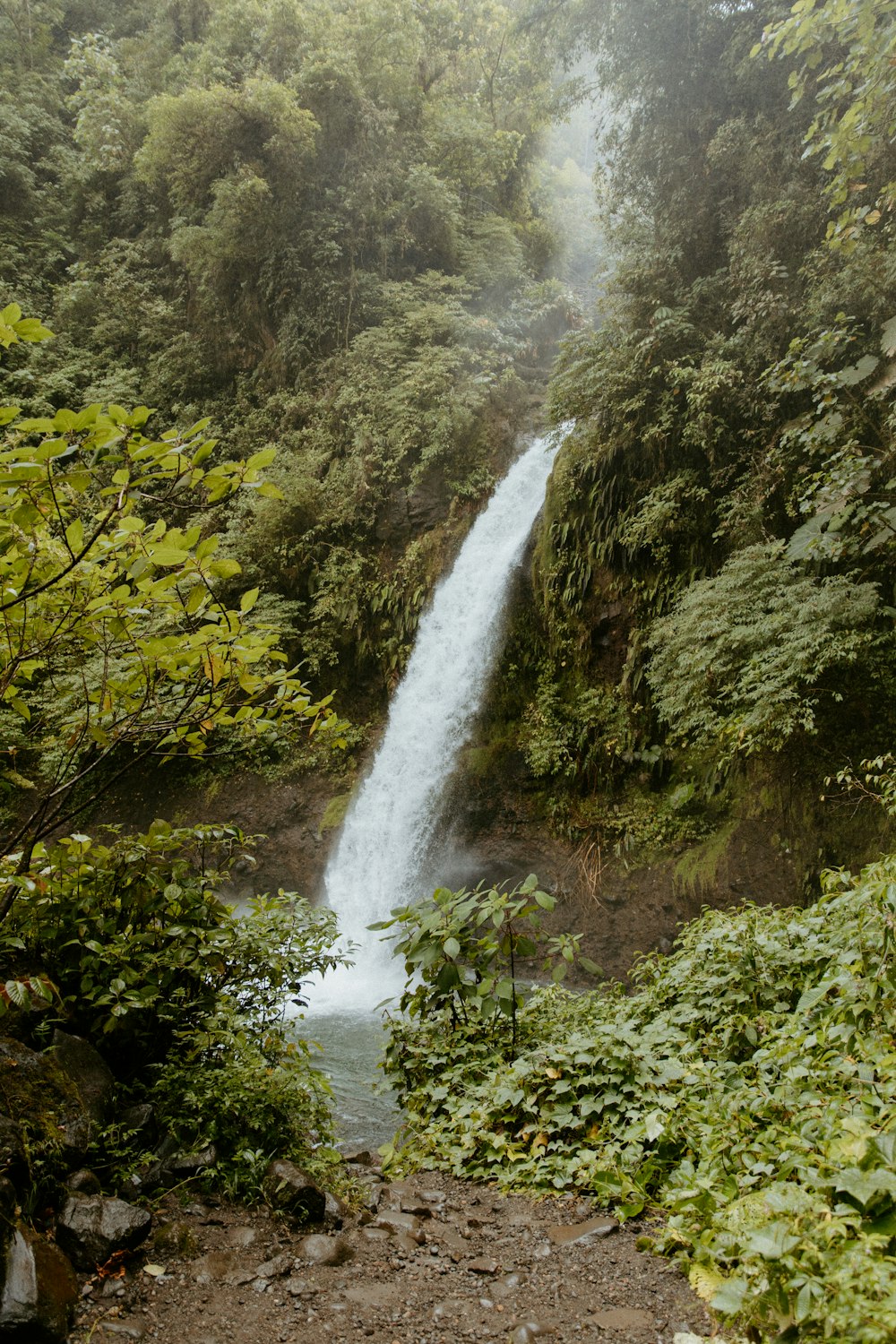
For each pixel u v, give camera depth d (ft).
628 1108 10.62
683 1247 7.99
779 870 24.40
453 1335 6.90
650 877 27.55
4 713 37.99
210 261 54.60
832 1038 9.81
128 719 9.53
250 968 12.17
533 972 28.68
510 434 45.57
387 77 55.31
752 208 28.66
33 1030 9.52
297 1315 7.14
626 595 31.99
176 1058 10.67
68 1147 8.22
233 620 8.52
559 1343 6.72
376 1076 17.89
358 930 35.22
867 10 15.48
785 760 25.18
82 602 8.40
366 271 53.47
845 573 24.04
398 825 36.37
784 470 26.09
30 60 71.26
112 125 63.36
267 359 53.93
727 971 13.29
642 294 32.76
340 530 45.32
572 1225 8.92
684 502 29.81
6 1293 6.33
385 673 41.86
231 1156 9.59
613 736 30.60
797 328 26.43
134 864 11.31
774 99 30.30
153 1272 7.53
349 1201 9.62
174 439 7.57
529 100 47.16
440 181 55.31
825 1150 7.62
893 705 23.39
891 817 22.39
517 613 36.70
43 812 9.51
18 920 10.09
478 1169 10.77
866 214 19.76
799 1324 5.79
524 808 32.65
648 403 31.17
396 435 44.65
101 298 60.44
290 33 54.75
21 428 6.88
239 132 51.83
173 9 68.44
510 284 58.29
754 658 22.91
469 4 65.46
